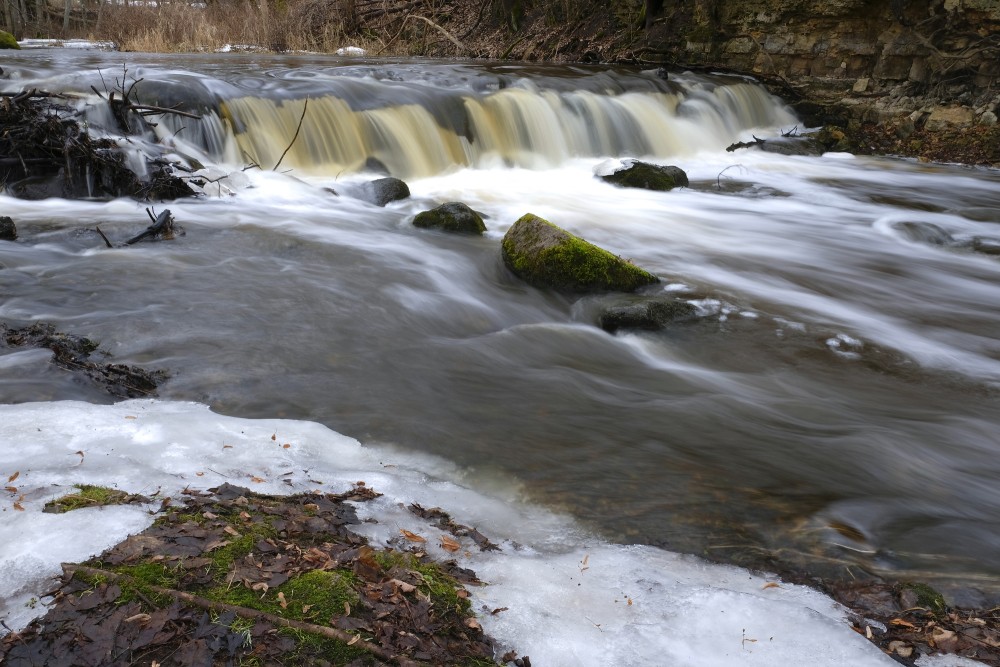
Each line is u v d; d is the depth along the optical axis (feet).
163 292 22.74
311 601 9.56
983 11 55.31
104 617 8.93
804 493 15.14
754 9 66.33
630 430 17.37
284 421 15.88
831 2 61.46
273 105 40.50
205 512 11.25
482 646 9.46
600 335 23.36
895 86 60.44
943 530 14.14
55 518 10.64
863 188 46.26
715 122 58.49
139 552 10.02
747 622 10.49
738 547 13.03
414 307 23.88
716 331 24.07
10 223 26.30
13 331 19.10
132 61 60.49
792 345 23.39
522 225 27.50
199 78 40.91
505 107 47.93
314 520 11.60
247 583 9.71
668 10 74.64
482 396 18.57
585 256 25.84
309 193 35.60
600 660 9.47
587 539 12.90
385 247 29.14
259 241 28.27
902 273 31.24
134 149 33.81
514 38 88.99
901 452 17.16
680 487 14.97
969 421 19.03
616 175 43.88
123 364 18.07
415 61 73.61
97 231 27.17
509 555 11.93
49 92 36.32
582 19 83.76
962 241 35.94
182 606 9.20
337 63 64.95
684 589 11.22
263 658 8.68
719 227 36.86
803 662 9.81
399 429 16.38
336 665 8.74
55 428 13.91
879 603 11.64
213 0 108.47
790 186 46.34
